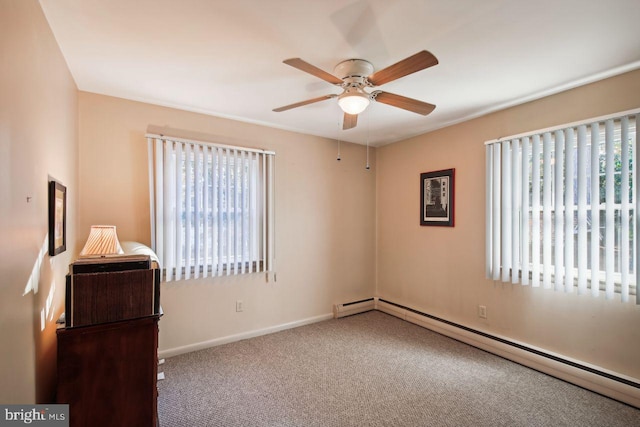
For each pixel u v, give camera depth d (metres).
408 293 3.91
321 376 2.49
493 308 2.97
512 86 2.40
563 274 2.41
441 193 3.48
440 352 2.94
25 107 1.25
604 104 2.24
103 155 2.58
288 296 3.60
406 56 1.95
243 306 3.27
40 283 1.46
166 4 1.46
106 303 1.51
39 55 1.45
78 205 2.45
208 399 2.16
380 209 4.35
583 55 1.93
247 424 1.91
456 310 3.32
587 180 2.29
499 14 1.53
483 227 3.07
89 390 1.49
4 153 1.05
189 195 2.88
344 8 1.49
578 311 2.38
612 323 2.21
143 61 2.04
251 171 3.26
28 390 1.31
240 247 3.20
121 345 1.54
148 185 2.76
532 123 2.66
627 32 1.68
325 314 3.91
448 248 3.41
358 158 4.22
